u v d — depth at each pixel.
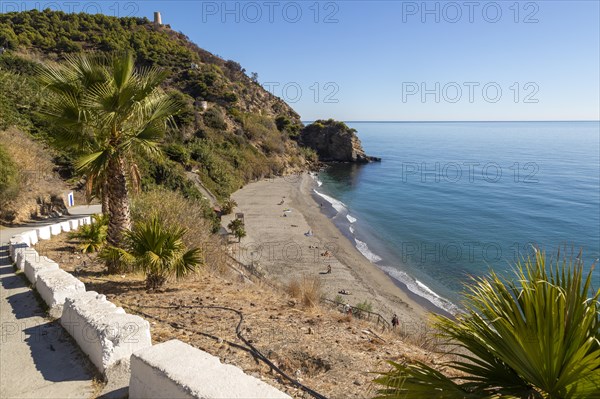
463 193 61.62
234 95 83.19
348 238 37.03
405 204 54.22
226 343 5.53
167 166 35.06
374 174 81.25
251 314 7.16
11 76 34.44
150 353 3.48
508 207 51.47
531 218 45.59
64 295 6.68
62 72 9.19
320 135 96.75
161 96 10.38
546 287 2.80
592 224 42.34
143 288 8.73
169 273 8.52
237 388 2.86
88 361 4.56
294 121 103.38
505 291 2.97
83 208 23.69
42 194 21.00
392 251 33.91
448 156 113.38
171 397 3.02
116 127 9.73
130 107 9.50
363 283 25.19
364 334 6.71
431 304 22.69
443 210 50.44
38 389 3.99
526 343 2.65
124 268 9.96
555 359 2.57
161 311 6.99
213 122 69.88
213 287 9.58
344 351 5.59
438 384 2.78
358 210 50.38
